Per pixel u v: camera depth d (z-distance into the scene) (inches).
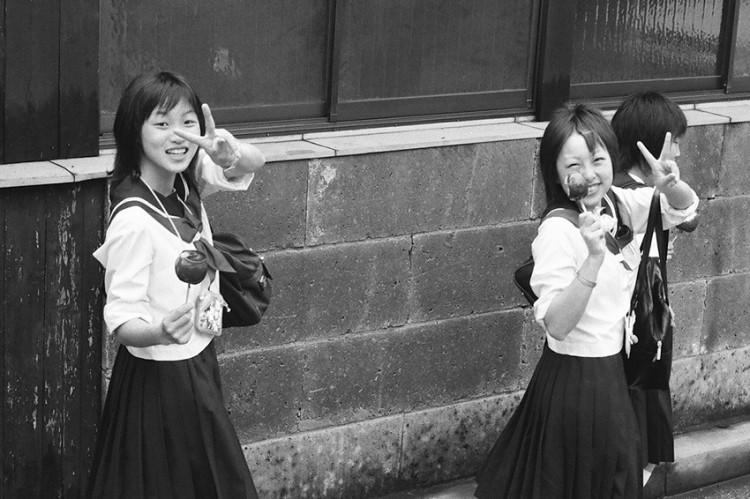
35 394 157.5
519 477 169.8
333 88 179.6
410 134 184.5
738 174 216.8
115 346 160.9
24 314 154.0
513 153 190.2
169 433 137.0
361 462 188.4
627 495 164.9
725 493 215.6
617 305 162.2
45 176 149.0
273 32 173.5
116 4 158.9
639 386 169.5
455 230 188.1
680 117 176.1
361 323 182.7
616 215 168.2
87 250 156.9
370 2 180.7
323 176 173.5
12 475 158.1
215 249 139.3
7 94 149.4
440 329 190.7
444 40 189.8
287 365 177.5
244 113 173.8
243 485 141.3
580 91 207.2
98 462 143.0
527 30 197.0
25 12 148.0
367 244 180.2
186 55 166.4
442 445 196.1
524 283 165.0
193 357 138.0
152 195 135.5
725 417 227.9
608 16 206.4
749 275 223.8
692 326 219.5
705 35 218.8
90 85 154.8
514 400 201.6
